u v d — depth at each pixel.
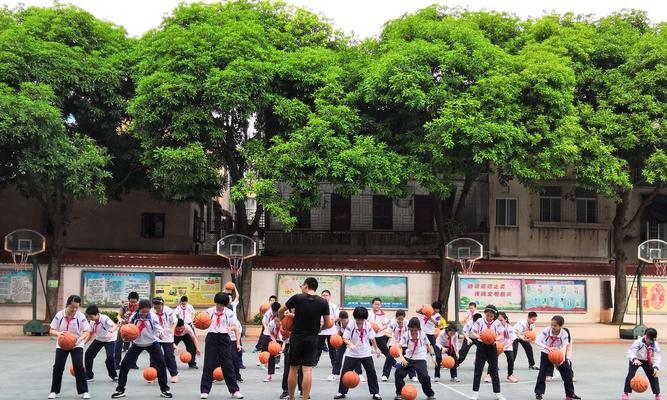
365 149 23.77
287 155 23.48
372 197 34.91
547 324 28.94
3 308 26.80
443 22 25.88
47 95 22.84
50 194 26.28
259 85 23.70
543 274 29.11
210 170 24.22
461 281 28.56
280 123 24.61
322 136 23.55
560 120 23.91
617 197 25.69
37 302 26.92
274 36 27.03
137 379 15.12
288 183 23.86
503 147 22.86
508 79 23.39
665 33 27.33
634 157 26.53
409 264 28.50
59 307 26.83
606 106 25.86
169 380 14.83
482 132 22.39
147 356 19.73
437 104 23.70
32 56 23.94
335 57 26.20
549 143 23.83
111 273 27.14
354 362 12.96
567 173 31.91
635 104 25.33
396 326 14.15
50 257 26.47
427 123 23.00
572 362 20.05
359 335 12.95
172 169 23.55
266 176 24.38
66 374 15.62
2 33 24.36
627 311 29.59
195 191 24.69
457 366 17.27
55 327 12.54
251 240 25.94
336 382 15.37
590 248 32.34
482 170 25.80
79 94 25.27
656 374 12.91
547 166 23.45
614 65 27.50
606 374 17.47
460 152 23.72
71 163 22.78
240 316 26.50
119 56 26.12
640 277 27.39
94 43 26.53
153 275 27.30
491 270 28.75
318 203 24.58
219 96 23.06
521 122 23.83
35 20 25.45
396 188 24.22
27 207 32.62
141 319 12.59
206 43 24.11
